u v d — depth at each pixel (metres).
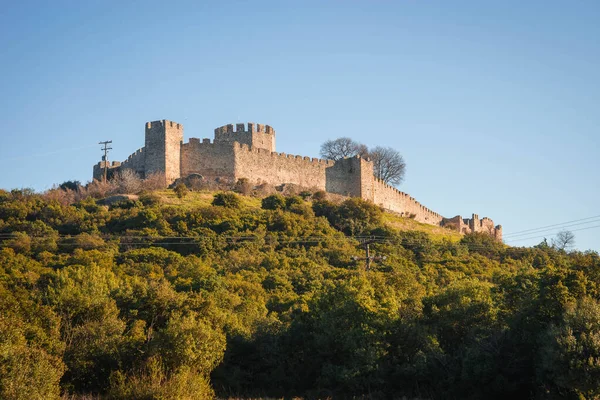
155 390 43.44
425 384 51.59
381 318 53.81
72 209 93.81
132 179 106.38
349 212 103.50
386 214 119.69
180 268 73.00
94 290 55.00
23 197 96.94
